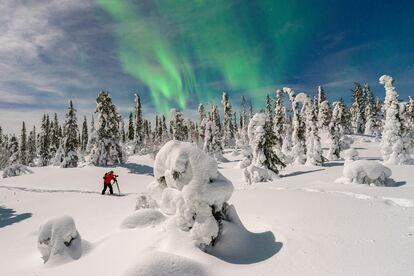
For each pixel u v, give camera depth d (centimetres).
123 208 1576
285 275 565
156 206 1164
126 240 787
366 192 1287
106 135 4022
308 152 3941
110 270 657
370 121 7606
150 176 3494
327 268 567
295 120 4425
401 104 2975
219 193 744
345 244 670
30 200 2059
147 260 568
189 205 730
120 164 4047
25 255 977
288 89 4431
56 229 838
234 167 4369
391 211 948
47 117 7350
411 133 4434
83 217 1429
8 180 3084
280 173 3250
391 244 656
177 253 670
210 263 632
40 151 6875
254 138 3092
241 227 786
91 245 868
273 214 1023
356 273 534
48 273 742
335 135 4728
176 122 6059
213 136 5466
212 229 709
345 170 1652
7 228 1419
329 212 961
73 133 4572
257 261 664
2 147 7125
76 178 3128
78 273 697
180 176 776
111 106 4062
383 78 2983
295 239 722
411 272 517
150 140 7431
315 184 1762
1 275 819
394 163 2825
